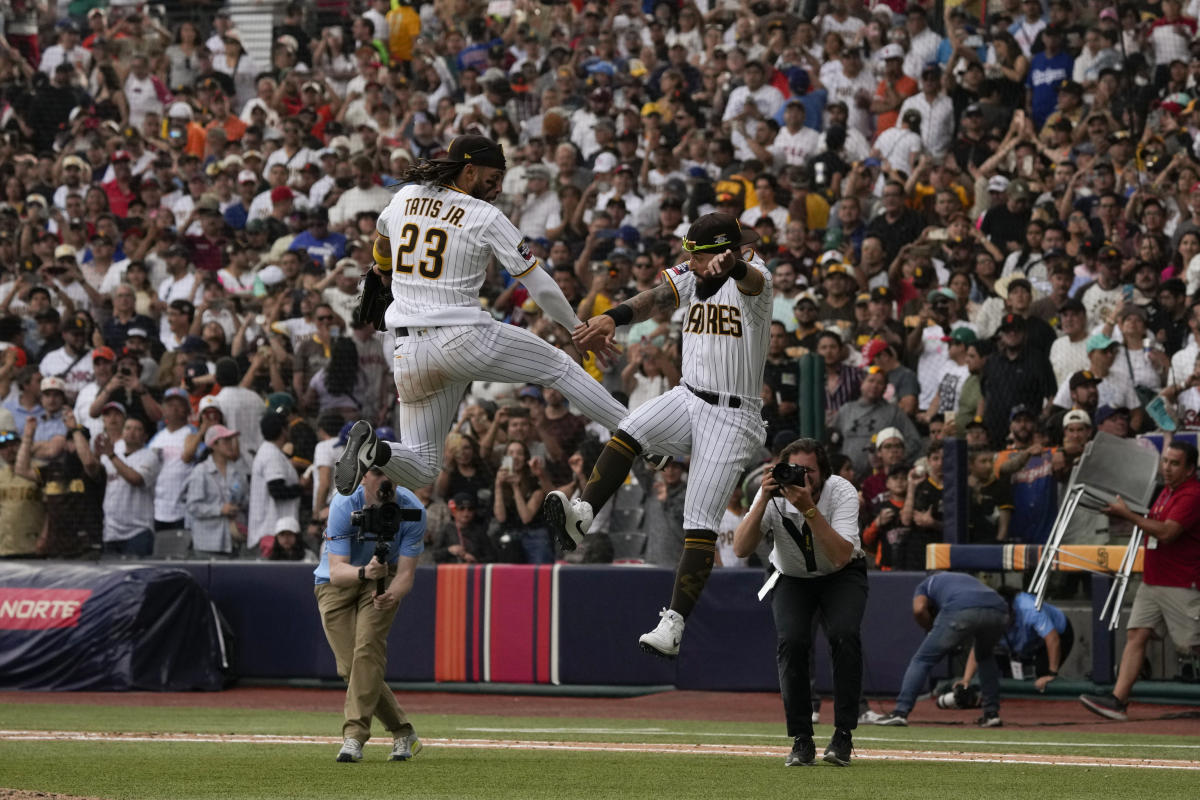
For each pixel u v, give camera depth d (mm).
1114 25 52594
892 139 52969
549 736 29391
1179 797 18781
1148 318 43031
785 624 22766
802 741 22703
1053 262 44125
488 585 42781
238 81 68312
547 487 43219
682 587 19594
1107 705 34625
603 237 50969
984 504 39938
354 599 23922
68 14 70625
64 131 65438
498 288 52500
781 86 56812
